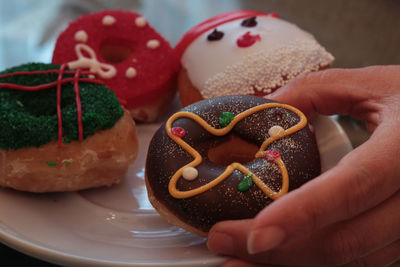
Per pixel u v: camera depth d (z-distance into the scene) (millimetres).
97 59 394
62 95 347
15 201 333
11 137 323
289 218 244
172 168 298
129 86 388
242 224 270
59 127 329
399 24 542
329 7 569
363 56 499
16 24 494
